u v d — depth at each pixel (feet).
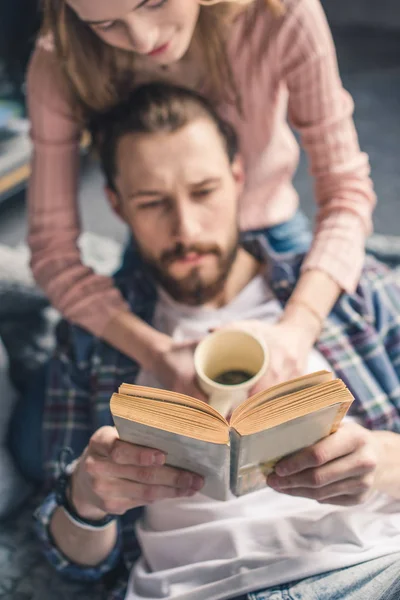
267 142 4.18
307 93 3.91
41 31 3.83
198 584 3.34
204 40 3.69
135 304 4.18
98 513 3.42
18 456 4.45
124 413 2.57
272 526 3.34
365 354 4.00
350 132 4.08
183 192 3.62
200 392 3.44
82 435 4.11
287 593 3.18
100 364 4.06
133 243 4.47
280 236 4.43
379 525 3.38
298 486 2.98
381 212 7.09
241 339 3.37
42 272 4.16
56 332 4.37
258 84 3.92
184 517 3.44
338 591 3.14
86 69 3.72
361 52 9.31
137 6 3.02
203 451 2.61
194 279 3.85
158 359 3.71
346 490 3.03
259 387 3.39
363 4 9.48
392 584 3.11
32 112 3.96
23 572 4.07
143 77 3.90
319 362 3.84
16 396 4.64
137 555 3.78
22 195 7.44
